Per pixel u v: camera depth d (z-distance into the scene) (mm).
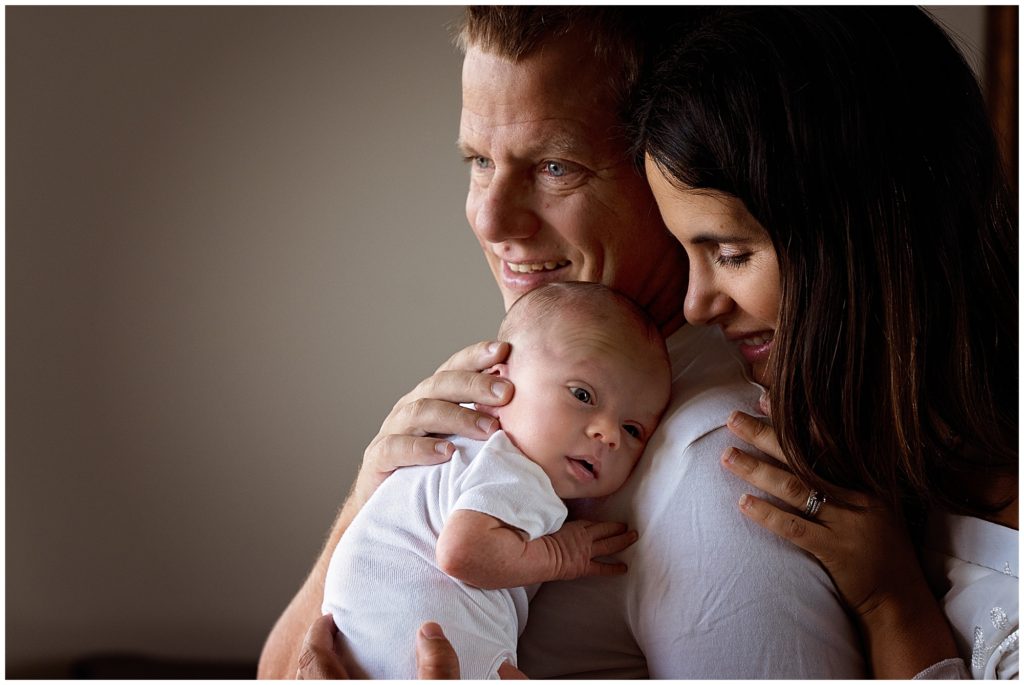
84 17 3475
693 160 980
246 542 3660
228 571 3670
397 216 3555
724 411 1056
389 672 1056
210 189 3559
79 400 3605
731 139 960
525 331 1167
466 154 1294
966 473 1093
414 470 1164
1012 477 1071
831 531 992
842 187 973
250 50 3506
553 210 1230
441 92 3510
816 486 992
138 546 3650
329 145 3537
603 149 1189
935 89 1030
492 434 1134
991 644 999
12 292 3541
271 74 3516
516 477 1067
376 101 3520
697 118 977
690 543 1003
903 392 1009
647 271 1275
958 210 1044
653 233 1251
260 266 3586
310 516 3648
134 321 3598
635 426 1112
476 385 1154
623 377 1106
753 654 981
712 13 1102
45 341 3576
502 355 1173
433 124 3521
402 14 3500
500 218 1229
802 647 983
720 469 1021
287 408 3629
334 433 3625
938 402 1062
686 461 1036
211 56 3504
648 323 1157
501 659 1051
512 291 1324
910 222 999
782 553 990
